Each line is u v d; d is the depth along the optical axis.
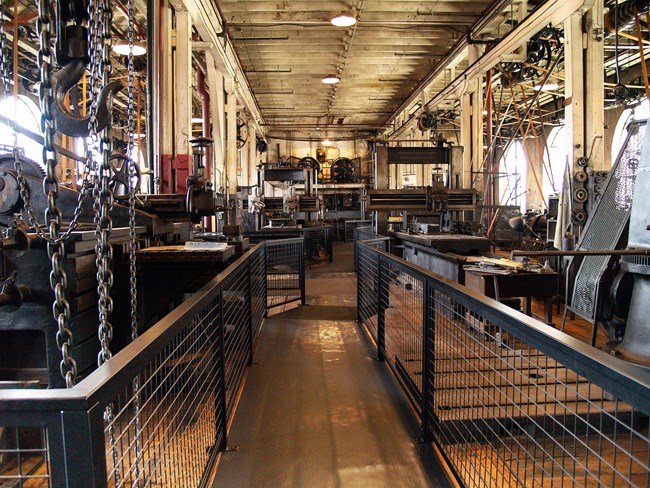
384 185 5.96
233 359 2.76
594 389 2.56
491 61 6.48
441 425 2.21
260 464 2.14
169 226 3.65
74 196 2.72
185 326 1.48
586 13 4.46
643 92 8.71
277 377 3.23
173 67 4.81
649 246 2.68
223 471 2.09
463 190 5.87
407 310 2.90
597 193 4.39
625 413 2.38
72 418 0.78
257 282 4.15
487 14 6.34
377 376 3.23
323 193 16.11
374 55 8.67
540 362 2.94
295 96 11.93
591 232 3.89
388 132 15.03
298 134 16.41
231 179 7.94
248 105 10.40
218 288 2.13
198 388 1.91
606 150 10.77
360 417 2.61
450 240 4.62
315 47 8.21
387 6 6.52
